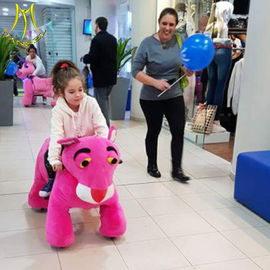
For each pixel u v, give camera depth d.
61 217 1.80
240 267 1.75
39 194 2.05
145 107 2.84
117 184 2.82
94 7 6.74
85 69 5.04
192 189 2.76
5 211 2.29
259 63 2.63
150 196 2.60
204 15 4.24
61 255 1.80
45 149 2.08
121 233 1.94
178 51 2.70
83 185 1.64
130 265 1.73
